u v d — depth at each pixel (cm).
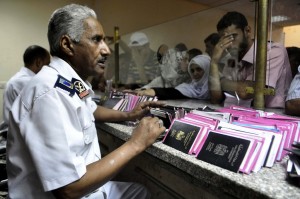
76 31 83
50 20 87
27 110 73
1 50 356
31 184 74
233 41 148
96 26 87
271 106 140
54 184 66
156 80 232
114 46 279
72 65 89
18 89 196
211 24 169
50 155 67
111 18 385
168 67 216
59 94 74
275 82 131
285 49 134
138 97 143
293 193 51
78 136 74
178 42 204
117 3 367
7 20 356
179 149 80
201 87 187
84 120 82
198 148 76
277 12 124
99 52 88
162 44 222
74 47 85
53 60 88
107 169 73
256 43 126
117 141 122
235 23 144
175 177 88
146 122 87
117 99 154
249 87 136
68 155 68
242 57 142
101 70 91
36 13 375
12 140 77
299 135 77
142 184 110
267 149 67
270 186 54
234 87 149
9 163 78
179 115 100
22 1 364
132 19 342
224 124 82
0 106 357
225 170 64
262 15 120
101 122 126
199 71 185
